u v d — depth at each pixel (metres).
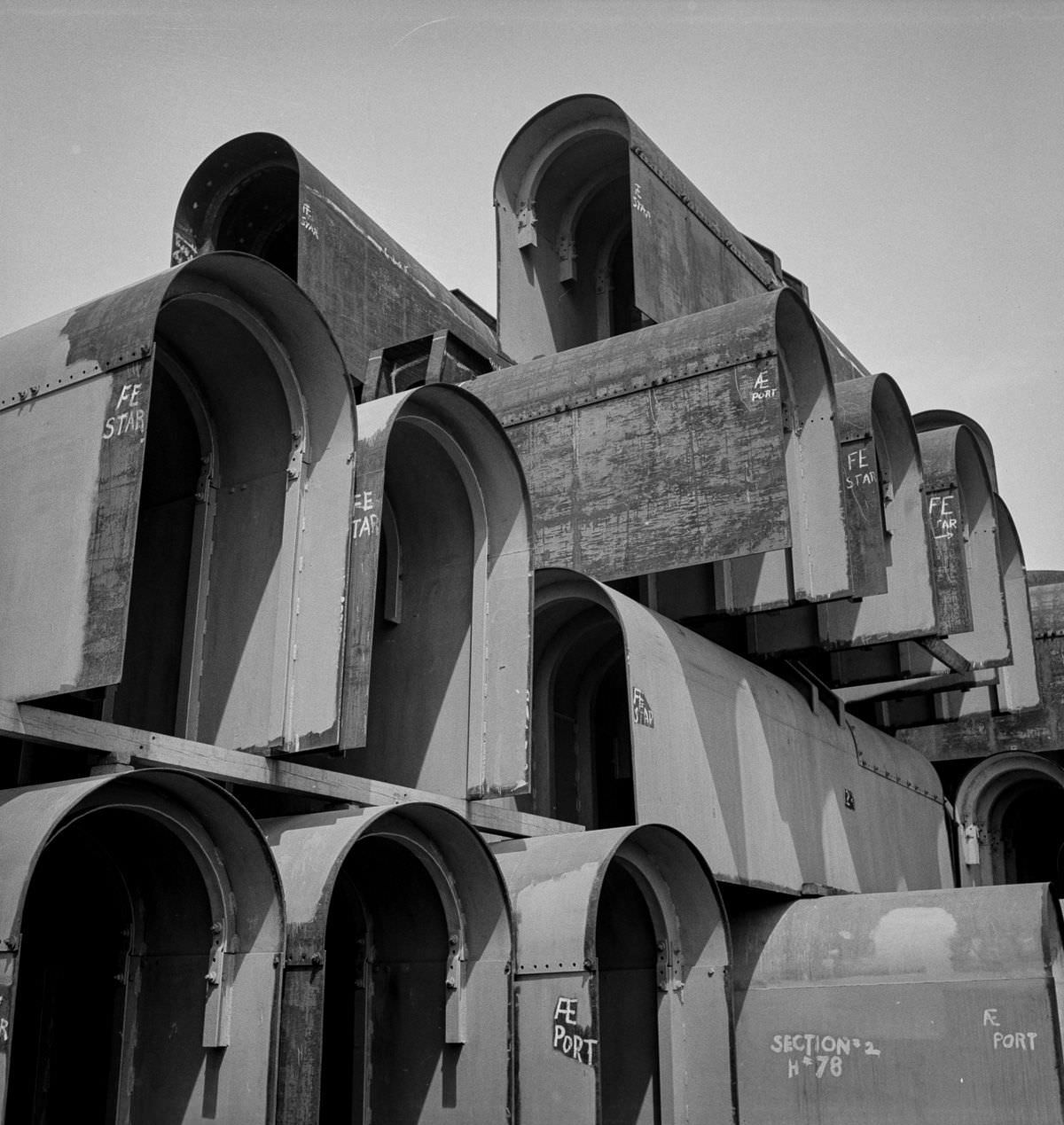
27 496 8.05
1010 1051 10.69
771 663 14.09
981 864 18.09
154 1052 7.67
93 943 8.18
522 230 16.97
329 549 8.97
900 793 16.20
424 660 10.95
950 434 15.73
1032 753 18.16
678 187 15.88
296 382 9.31
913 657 14.73
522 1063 9.04
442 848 8.88
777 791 12.74
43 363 8.29
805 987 11.66
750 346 11.84
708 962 10.30
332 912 9.66
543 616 12.40
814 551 12.22
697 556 11.60
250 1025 7.34
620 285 18.39
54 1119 8.08
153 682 9.48
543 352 16.88
